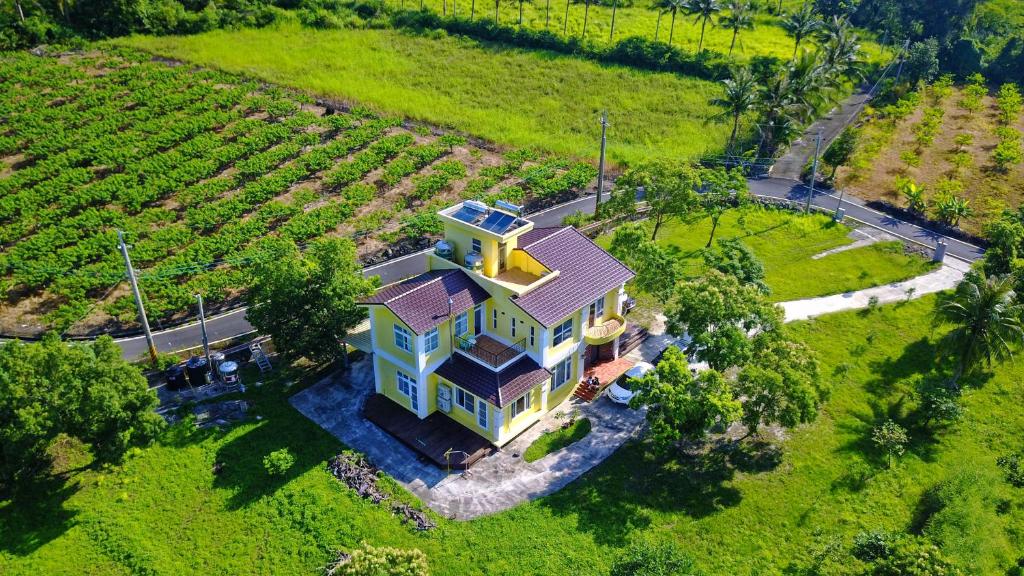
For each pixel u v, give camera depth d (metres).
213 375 47.41
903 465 43.31
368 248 63.56
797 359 41.53
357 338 46.31
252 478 39.81
